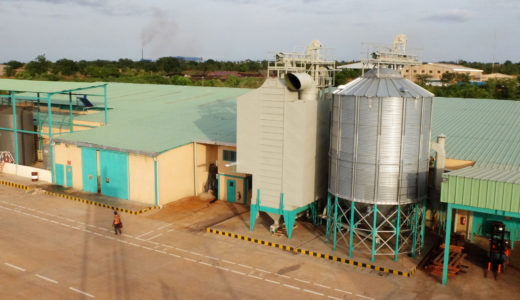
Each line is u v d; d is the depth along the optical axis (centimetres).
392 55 2483
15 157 4181
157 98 4959
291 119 2481
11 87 4059
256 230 2723
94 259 2341
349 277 2158
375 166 2203
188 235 2689
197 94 5053
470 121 3256
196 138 3388
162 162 3152
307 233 2681
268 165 2592
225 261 2331
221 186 3350
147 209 3084
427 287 2066
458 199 1978
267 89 2527
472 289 2050
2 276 2136
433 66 13388
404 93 2169
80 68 13238
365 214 2405
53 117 4431
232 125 3700
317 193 2681
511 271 2238
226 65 15950
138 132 3638
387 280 2128
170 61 14950
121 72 13375
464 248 2456
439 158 2309
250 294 1995
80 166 3519
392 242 2528
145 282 2097
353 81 2372
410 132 2191
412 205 2330
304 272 2211
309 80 2489
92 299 1939
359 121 2208
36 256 2364
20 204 3241
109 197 3359
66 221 2903
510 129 3041
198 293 2002
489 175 2003
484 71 16062
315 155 2598
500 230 2206
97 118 4153
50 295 1967
